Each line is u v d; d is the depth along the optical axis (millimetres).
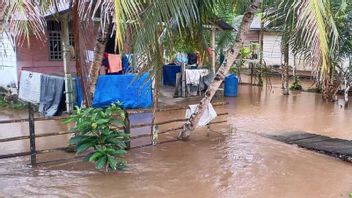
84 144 6062
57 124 9289
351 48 11789
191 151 7391
